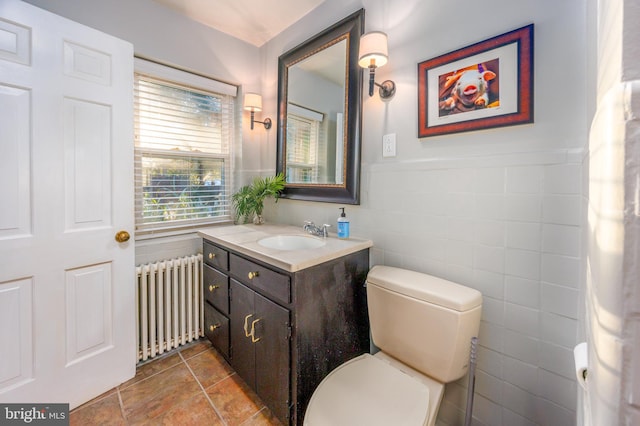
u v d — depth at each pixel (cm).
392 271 131
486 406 118
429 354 109
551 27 97
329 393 102
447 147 125
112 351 151
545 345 103
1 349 119
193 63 196
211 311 175
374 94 152
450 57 121
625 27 28
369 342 153
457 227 123
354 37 158
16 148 119
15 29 117
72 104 133
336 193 170
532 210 103
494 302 114
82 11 152
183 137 203
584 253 81
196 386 155
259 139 237
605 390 29
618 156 28
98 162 143
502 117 107
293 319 115
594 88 69
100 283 146
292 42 202
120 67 148
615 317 28
